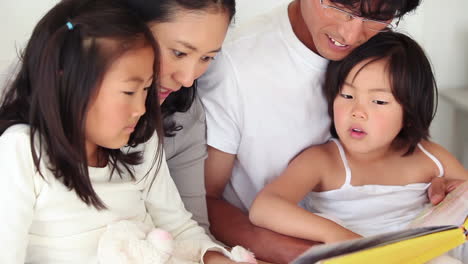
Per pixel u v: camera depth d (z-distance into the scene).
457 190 1.10
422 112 1.26
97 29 0.87
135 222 0.95
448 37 1.82
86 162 0.90
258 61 1.23
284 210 1.16
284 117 1.26
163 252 0.91
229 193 1.38
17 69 1.00
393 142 1.34
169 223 1.10
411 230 0.82
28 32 1.41
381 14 1.03
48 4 1.41
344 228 1.13
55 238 0.91
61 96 0.88
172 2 0.95
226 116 1.24
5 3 1.39
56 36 0.87
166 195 1.10
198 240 1.05
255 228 1.20
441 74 1.85
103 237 0.91
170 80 1.03
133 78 0.88
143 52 0.89
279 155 1.30
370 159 1.31
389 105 1.21
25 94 0.92
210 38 0.98
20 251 0.86
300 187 1.25
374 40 1.22
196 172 1.22
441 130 1.88
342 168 1.30
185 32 0.96
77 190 0.91
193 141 1.22
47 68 0.87
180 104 1.18
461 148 1.89
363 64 1.20
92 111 0.89
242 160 1.30
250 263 1.00
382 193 1.29
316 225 1.13
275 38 1.24
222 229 1.24
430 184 1.31
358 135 1.24
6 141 0.88
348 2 1.02
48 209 0.90
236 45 1.24
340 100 1.24
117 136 0.92
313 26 1.12
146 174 1.05
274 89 1.24
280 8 1.29
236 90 1.23
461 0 1.78
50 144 0.89
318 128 1.30
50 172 0.90
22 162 0.87
